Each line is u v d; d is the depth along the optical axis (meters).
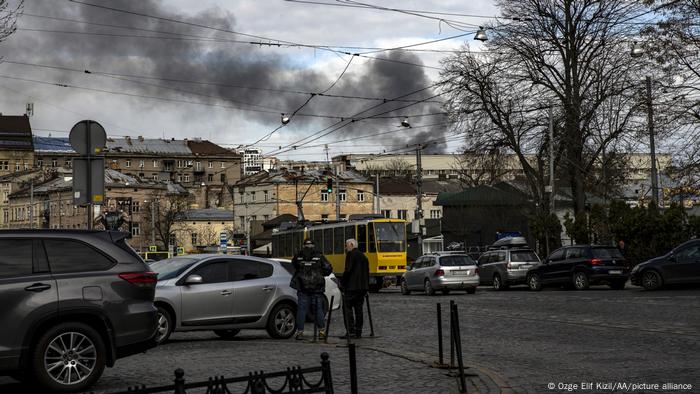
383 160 139.75
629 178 57.25
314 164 142.25
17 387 11.30
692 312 20.78
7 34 19.17
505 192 66.69
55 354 10.18
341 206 111.12
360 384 10.70
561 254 35.94
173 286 16.27
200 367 12.51
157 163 164.50
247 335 18.91
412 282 37.28
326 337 16.70
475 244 69.62
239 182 116.62
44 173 132.12
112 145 162.88
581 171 47.28
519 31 45.81
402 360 13.20
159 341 16.00
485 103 48.97
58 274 10.41
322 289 17.11
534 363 12.48
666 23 37.72
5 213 131.62
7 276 10.16
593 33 44.84
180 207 115.69
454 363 12.27
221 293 16.66
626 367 11.66
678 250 30.72
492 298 30.98
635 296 28.20
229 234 121.75
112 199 108.06
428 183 125.50
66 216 115.19
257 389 5.68
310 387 5.90
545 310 23.70
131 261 10.98
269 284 17.28
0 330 9.91
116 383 10.96
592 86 45.59
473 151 50.09
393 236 45.12
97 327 10.59
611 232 40.94
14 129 143.25
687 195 40.56
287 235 56.00
